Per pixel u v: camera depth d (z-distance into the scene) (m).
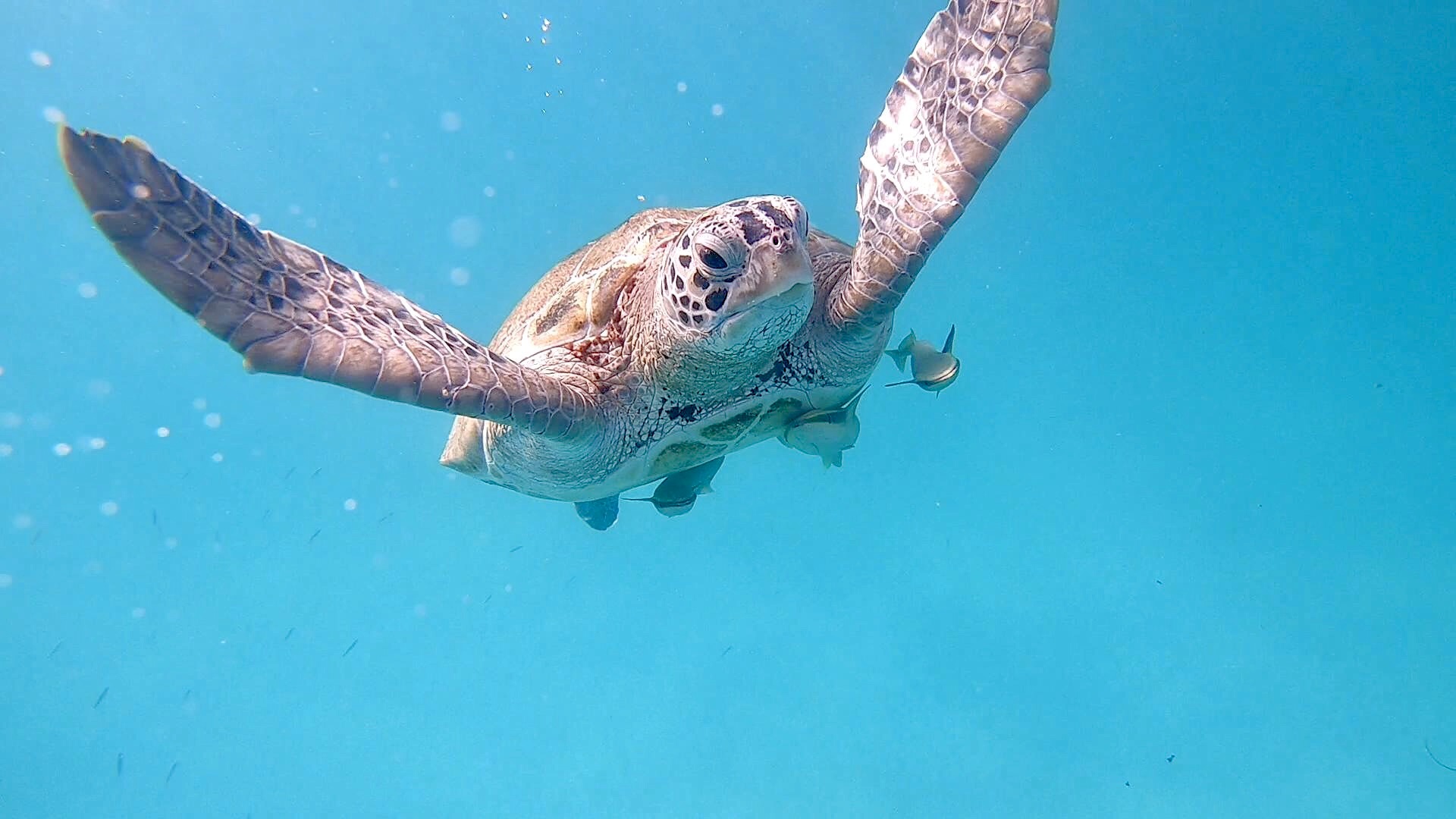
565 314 0.98
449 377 0.73
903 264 0.87
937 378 1.08
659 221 1.03
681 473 1.03
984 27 0.91
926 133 0.91
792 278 0.79
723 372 0.89
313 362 0.69
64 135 0.62
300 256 0.74
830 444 1.02
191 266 0.67
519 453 0.96
